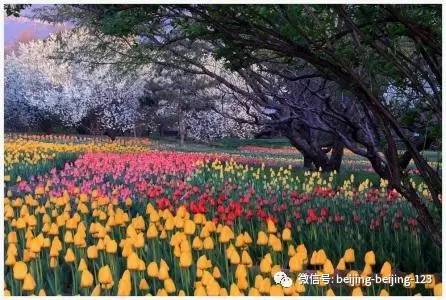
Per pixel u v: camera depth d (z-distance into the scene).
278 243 6.03
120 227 7.93
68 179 13.89
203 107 28.62
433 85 5.34
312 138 17.41
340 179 15.52
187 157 17.28
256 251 6.85
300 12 4.84
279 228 8.12
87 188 11.09
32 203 9.04
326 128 12.99
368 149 10.88
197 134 31.75
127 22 5.35
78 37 14.21
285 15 4.84
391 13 4.84
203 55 12.95
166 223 6.75
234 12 4.95
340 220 7.78
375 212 9.08
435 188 5.20
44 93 32.50
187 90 25.44
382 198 10.16
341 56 5.29
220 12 5.04
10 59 33.75
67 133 35.97
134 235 6.45
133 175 13.94
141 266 5.36
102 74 30.34
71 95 31.61
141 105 32.50
